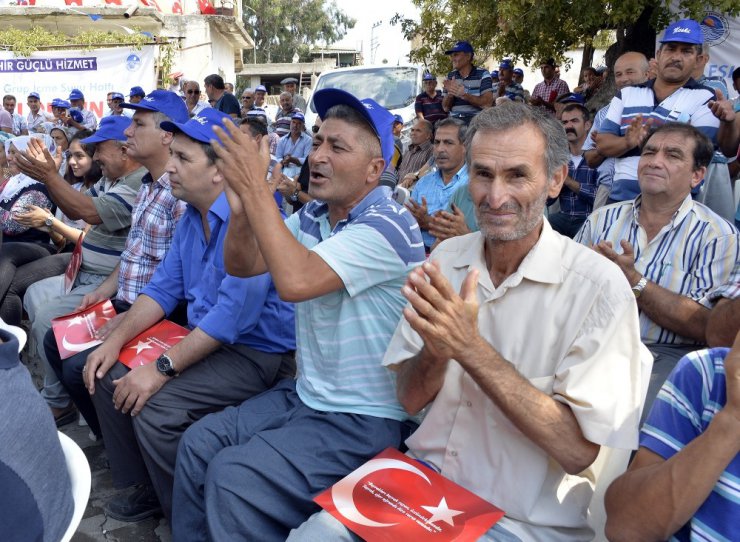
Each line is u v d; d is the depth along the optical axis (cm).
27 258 416
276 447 187
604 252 241
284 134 927
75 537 248
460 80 656
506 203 158
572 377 148
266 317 248
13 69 1199
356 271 185
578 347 151
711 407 128
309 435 192
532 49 718
